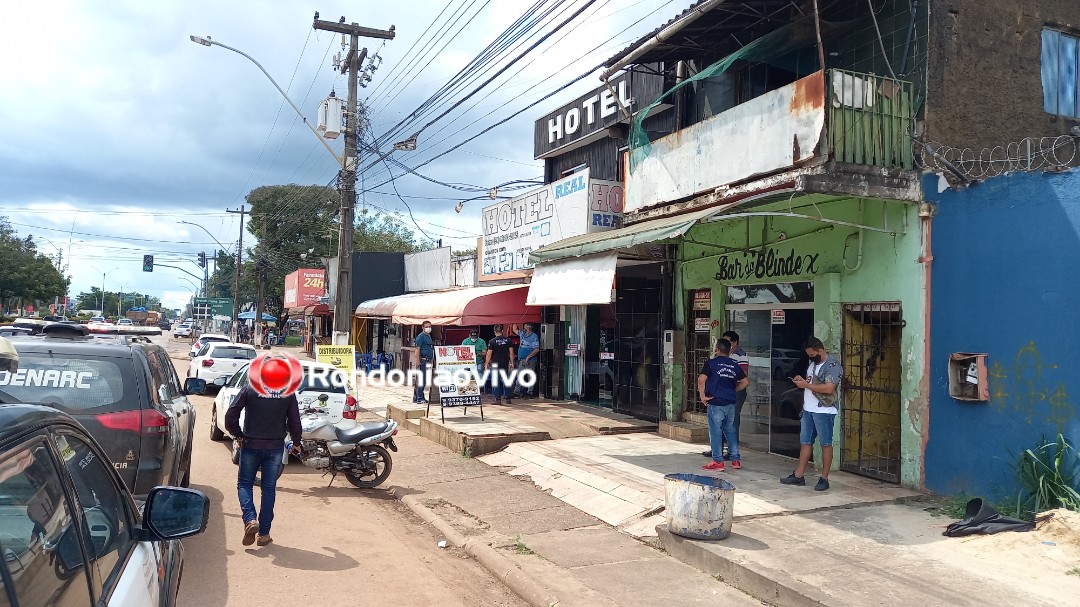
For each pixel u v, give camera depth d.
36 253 52.62
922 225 8.04
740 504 7.57
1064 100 9.02
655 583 5.82
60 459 2.36
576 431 12.19
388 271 29.89
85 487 2.58
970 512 6.75
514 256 17.38
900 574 5.59
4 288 47.53
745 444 11.05
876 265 8.58
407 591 5.68
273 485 6.63
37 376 5.63
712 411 9.33
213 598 5.25
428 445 12.18
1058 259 6.83
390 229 55.59
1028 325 7.05
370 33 17.86
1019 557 5.91
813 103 7.92
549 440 11.67
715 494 6.38
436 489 9.16
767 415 10.64
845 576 5.53
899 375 8.52
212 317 68.12
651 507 7.65
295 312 42.09
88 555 2.35
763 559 5.91
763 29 10.37
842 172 7.79
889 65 8.51
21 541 1.93
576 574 6.00
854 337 9.08
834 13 9.37
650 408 13.08
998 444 7.25
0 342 2.47
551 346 17.08
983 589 5.28
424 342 17.19
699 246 11.84
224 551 6.37
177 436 6.35
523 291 16.84
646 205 11.12
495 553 6.52
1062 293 6.79
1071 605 5.01
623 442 11.44
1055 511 6.43
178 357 35.84
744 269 10.86
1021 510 6.80
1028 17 8.77
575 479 9.08
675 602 5.42
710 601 5.46
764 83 10.89
